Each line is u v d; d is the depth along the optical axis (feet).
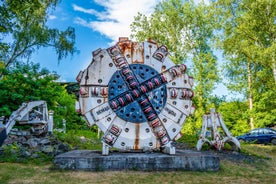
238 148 32.09
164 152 23.43
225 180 19.06
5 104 37.63
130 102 23.00
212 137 33.17
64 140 32.04
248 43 59.77
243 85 70.79
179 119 23.58
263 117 69.56
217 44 63.82
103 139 21.91
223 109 81.76
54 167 20.51
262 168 25.12
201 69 71.67
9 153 24.91
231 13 61.57
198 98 70.64
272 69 57.88
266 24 56.75
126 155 21.42
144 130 22.86
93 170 20.25
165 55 24.32
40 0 65.36
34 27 60.85
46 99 42.57
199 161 21.53
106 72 22.97
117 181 17.67
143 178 18.51
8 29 49.39
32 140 27.84
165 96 23.71
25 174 19.13
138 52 23.82
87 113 22.17
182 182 17.97
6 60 60.85
